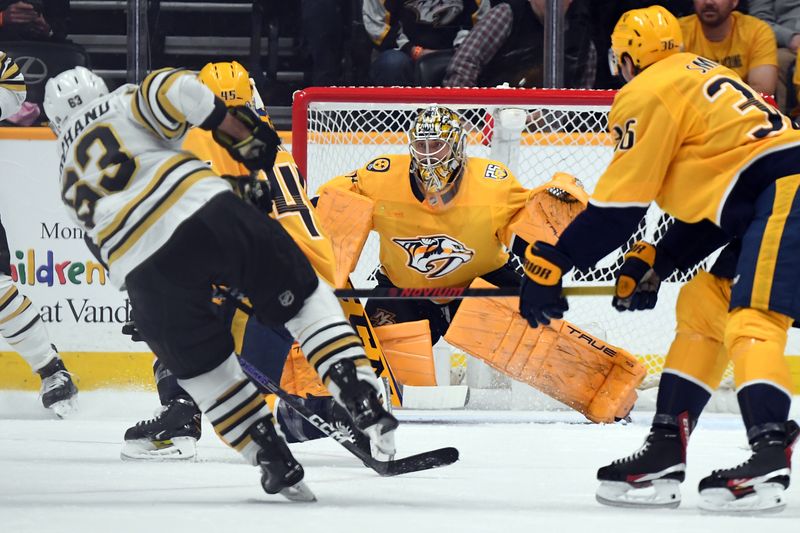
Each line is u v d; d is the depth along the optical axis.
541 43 23.56
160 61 27.14
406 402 21.41
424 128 17.06
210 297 10.01
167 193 9.68
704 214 10.41
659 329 22.75
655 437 10.38
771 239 9.88
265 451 10.12
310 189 21.31
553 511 9.77
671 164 10.55
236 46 27.52
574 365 18.22
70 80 10.24
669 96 10.31
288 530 8.31
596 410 18.22
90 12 26.75
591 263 10.59
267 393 14.23
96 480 11.95
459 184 17.69
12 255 23.23
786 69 23.64
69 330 23.28
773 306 9.78
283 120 26.73
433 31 24.59
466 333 18.38
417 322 17.75
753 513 9.57
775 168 10.11
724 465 13.70
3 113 20.12
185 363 10.05
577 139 22.25
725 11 23.19
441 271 18.22
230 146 10.09
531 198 17.44
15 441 16.23
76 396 20.03
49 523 8.55
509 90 20.78
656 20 10.75
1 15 25.00
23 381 23.41
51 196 23.16
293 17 26.98
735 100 10.32
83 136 9.98
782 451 9.58
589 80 23.47
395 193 17.84
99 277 23.23
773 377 9.68
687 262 11.23
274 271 9.84
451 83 23.64
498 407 22.06
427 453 11.19
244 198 11.05
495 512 9.59
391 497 10.73
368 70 25.58
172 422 14.30
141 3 23.38
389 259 18.38
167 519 8.84
